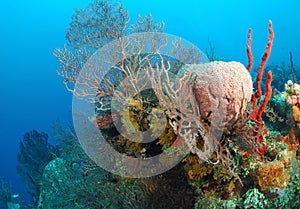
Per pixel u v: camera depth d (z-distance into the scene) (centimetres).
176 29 4638
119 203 218
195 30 4628
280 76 757
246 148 189
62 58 227
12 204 535
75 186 246
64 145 360
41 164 531
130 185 217
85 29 247
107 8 243
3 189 579
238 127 187
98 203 229
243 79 179
